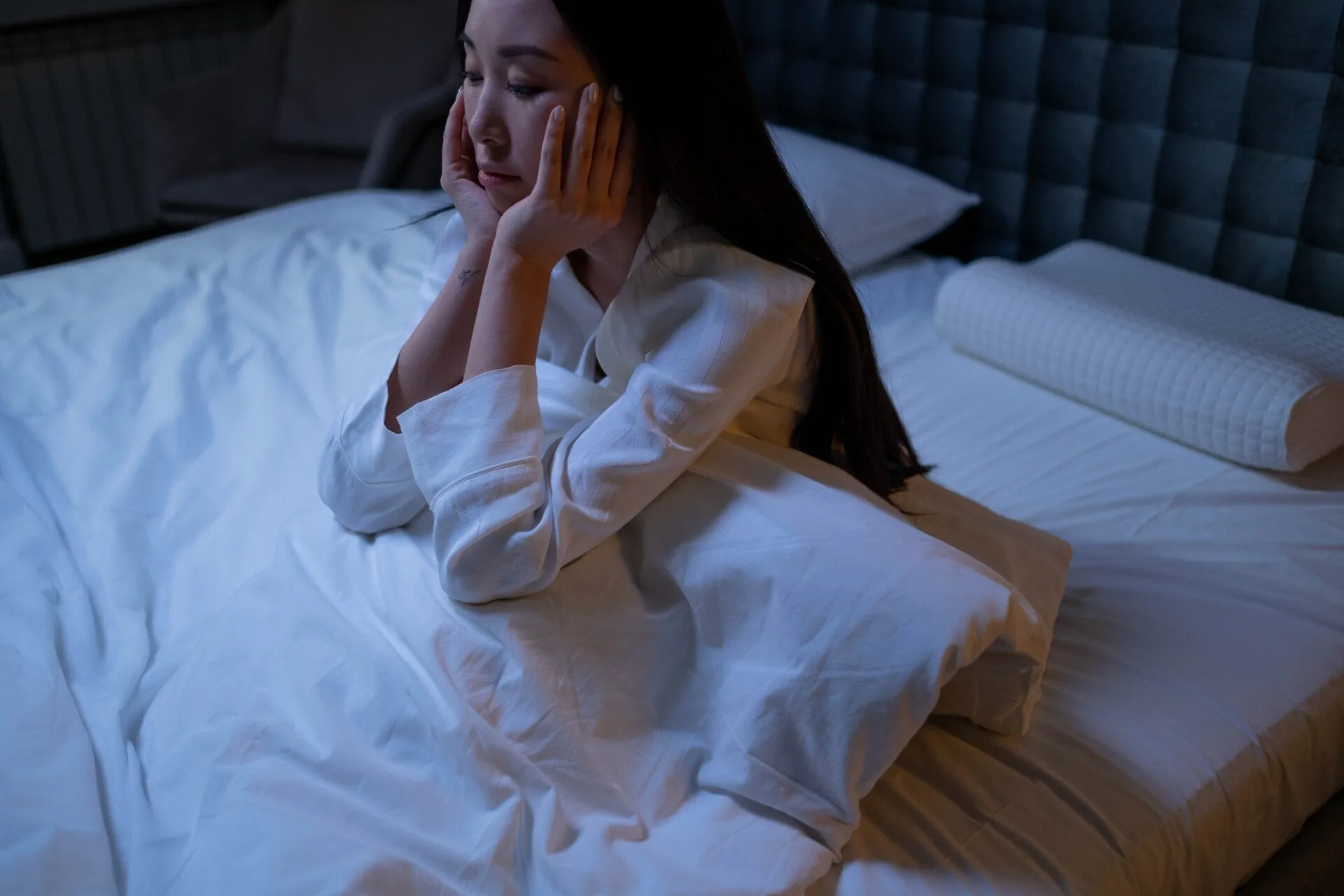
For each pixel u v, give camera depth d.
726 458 1.01
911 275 2.11
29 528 1.24
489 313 0.93
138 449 1.40
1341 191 1.72
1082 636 1.19
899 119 2.27
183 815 0.89
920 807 0.96
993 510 1.46
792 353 1.03
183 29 3.41
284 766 0.90
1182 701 1.10
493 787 0.88
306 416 1.49
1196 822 0.99
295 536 1.13
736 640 0.94
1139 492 1.49
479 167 0.96
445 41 3.02
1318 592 1.29
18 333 1.64
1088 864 0.92
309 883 0.79
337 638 0.99
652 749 0.95
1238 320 1.67
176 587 1.20
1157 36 1.85
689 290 0.95
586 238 0.93
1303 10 1.67
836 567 0.90
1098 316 1.65
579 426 0.99
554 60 0.87
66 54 3.19
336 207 2.16
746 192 0.94
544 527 0.90
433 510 0.95
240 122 3.12
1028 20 2.01
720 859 0.87
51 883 0.82
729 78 0.91
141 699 1.04
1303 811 1.13
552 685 0.93
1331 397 1.47
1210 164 1.85
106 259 1.90
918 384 1.78
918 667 0.85
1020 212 2.15
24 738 0.95
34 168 3.24
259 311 1.72
